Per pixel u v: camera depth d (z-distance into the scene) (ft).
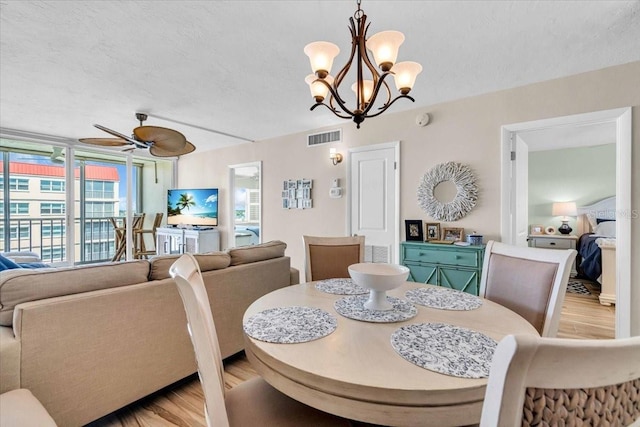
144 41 7.02
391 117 12.13
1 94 10.21
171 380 6.31
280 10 5.94
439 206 10.85
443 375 2.67
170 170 21.86
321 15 6.09
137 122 13.50
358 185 13.17
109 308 5.35
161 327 6.12
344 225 13.64
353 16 5.72
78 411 4.99
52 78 8.96
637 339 1.58
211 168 19.76
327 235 14.21
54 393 4.73
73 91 9.95
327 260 7.43
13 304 4.62
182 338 6.48
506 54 7.59
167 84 9.41
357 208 13.23
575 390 1.56
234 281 7.57
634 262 7.94
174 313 6.34
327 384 2.67
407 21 6.25
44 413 3.62
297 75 8.80
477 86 9.53
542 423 1.54
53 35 6.74
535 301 4.85
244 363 7.87
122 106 11.43
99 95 10.30
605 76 8.30
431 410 2.50
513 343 1.45
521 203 10.96
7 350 4.25
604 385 1.60
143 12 5.98
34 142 15.40
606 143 17.31
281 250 9.29
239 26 6.46
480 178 10.19
